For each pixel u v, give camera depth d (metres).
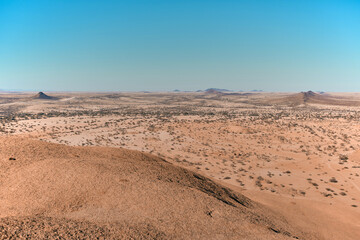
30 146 27.23
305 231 21.06
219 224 16.72
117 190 18.94
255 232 16.75
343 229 23.41
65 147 29.89
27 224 12.85
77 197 17.59
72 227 13.23
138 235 13.50
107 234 13.08
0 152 24.55
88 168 22.17
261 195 31.50
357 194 33.72
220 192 25.30
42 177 20.08
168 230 14.79
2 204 16.69
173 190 20.55
